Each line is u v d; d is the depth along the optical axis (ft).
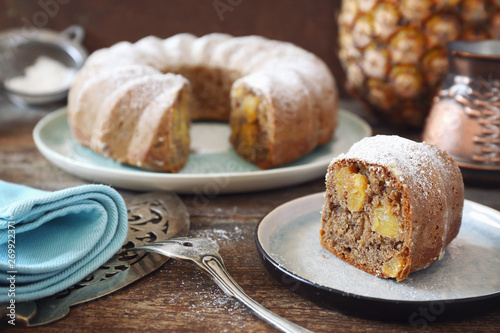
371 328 1.34
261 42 2.50
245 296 1.38
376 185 1.46
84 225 1.49
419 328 1.35
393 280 1.46
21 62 2.80
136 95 2.05
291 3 2.74
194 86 2.48
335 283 1.44
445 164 1.55
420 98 2.24
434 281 1.45
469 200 1.80
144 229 1.66
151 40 2.49
